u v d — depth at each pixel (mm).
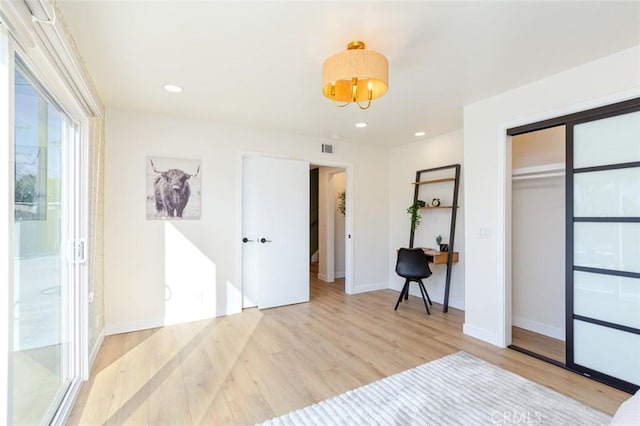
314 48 2105
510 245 2871
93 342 2605
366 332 3223
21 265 1514
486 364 2510
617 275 2213
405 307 4133
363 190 4961
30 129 1597
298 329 3301
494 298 2908
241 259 3881
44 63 1529
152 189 3379
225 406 1961
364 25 1843
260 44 2053
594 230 2334
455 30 1894
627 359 2164
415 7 1682
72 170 2246
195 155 3617
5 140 1233
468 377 2303
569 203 2455
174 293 3477
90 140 2473
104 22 1800
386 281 5219
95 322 2689
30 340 1628
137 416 1863
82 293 2256
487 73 2463
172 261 3471
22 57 1412
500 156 2854
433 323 3502
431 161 4504
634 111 2123
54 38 1463
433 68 2379
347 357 2645
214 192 3719
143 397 2055
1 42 1215
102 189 3072
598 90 2252
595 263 2326
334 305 4207
